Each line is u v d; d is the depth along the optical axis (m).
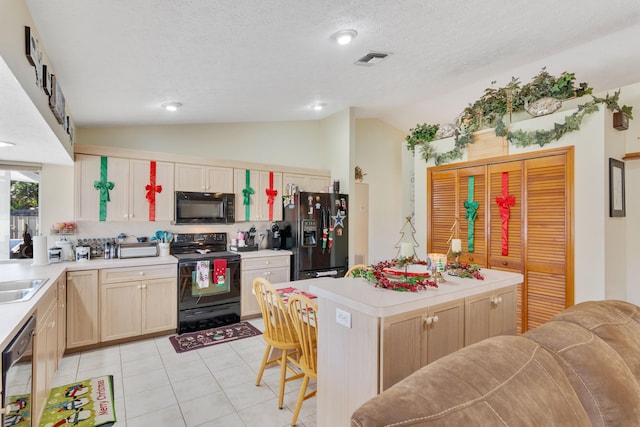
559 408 0.88
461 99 4.53
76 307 3.19
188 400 2.47
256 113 4.35
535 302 3.17
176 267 3.74
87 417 2.24
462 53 2.98
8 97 1.47
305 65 2.84
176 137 4.37
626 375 1.15
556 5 2.28
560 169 3.01
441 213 4.04
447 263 2.43
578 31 2.70
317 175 5.10
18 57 1.32
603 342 1.25
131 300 3.47
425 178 4.23
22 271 2.91
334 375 1.83
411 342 1.68
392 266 2.24
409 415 0.71
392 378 1.60
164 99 3.19
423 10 2.17
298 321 2.19
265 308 2.56
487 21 2.41
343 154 4.97
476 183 3.67
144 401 2.45
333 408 1.84
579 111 2.87
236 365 3.03
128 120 3.77
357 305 1.64
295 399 2.50
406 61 3.04
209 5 1.75
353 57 2.80
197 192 4.07
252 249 4.61
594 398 1.07
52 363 2.49
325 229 4.63
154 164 3.84
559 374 1.01
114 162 3.62
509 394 0.83
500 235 3.45
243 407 2.39
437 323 1.81
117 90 2.78
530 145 3.21
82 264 3.27
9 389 1.57
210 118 4.27
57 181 3.52
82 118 3.46
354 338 1.70
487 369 0.88
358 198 5.71
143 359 3.11
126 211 3.68
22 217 3.42
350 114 4.85
